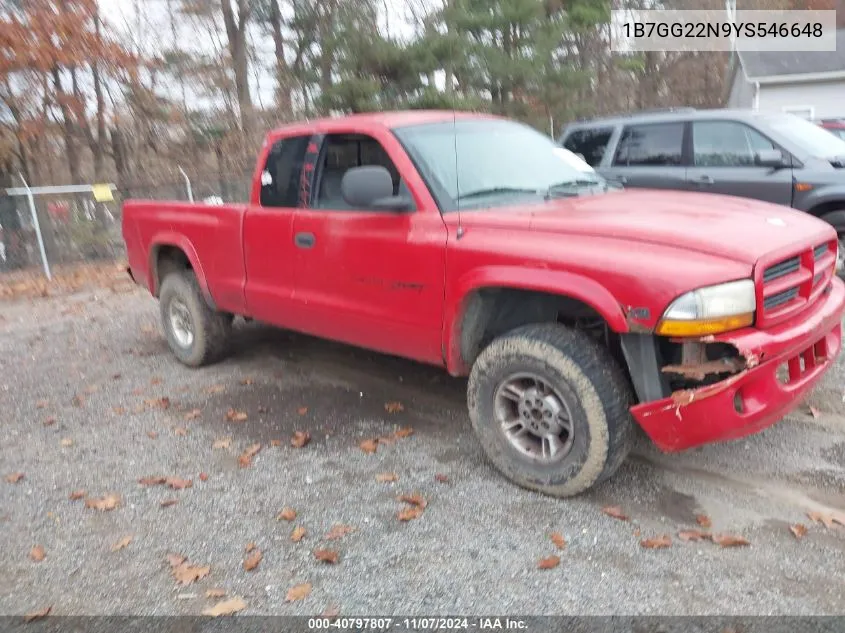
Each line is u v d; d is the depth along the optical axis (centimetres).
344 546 349
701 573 312
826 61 2289
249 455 451
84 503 407
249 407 538
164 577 334
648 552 329
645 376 336
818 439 425
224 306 587
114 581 333
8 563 353
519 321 414
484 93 2134
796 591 296
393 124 451
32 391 608
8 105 1545
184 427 507
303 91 2120
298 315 509
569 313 393
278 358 648
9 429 524
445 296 400
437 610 299
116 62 1694
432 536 353
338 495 398
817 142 764
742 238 335
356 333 470
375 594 312
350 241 451
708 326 313
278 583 324
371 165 454
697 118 813
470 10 2023
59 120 1720
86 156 2012
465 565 328
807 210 726
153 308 923
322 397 548
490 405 393
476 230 390
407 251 416
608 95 2884
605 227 352
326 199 482
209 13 2077
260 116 2123
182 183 1382
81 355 715
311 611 304
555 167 488
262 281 534
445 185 422
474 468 420
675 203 414
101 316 898
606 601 298
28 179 1658
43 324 877
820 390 492
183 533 370
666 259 324
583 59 2719
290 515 376
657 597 298
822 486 374
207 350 626
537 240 364
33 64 1515
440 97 1869
